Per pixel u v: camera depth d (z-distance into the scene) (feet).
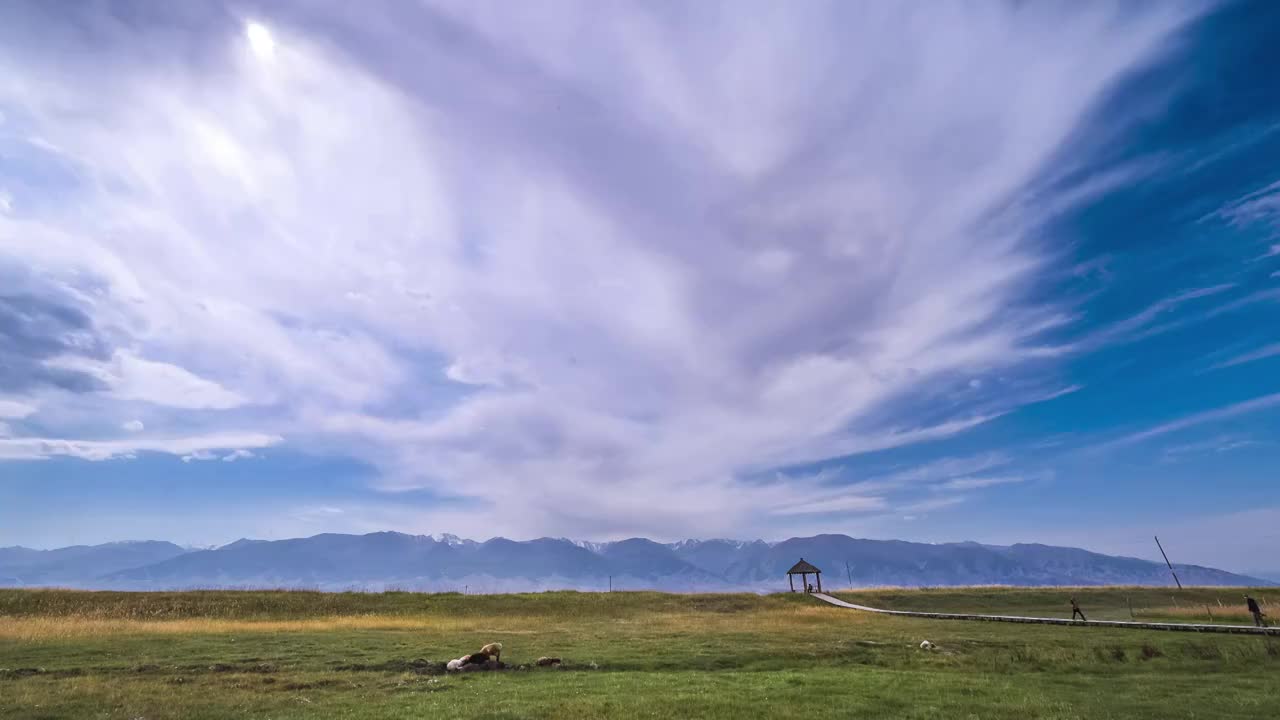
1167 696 77.10
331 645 119.44
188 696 73.31
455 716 63.00
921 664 104.99
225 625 157.28
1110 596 268.41
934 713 66.44
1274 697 75.72
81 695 72.79
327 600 225.56
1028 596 275.80
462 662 96.48
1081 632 146.00
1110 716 66.03
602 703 68.80
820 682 83.97
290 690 77.97
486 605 233.14
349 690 78.18
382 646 119.14
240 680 83.82
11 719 62.44
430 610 219.20
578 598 259.39
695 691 76.64
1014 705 70.38
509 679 87.04
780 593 299.99
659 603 260.01
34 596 195.11
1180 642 122.11
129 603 199.82
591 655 110.63
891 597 288.30
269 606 212.02
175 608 198.18
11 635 120.16
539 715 63.72
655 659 106.73
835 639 134.00
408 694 75.25
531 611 226.17
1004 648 121.08
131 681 81.92
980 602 265.75
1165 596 266.57
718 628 167.43
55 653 104.42
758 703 69.87
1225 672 98.37
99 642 117.39
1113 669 100.73
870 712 66.80
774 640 132.57
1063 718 64.90
